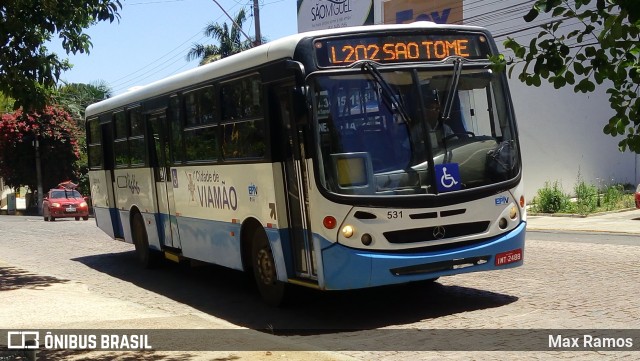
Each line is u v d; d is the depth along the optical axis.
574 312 8.81
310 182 8.66
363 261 8.45
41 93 13.03
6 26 11.99
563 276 11.21
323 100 8.62
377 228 8.50
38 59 12.50
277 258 9.60
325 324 9.12
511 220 9.20
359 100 8.73
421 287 11.02
